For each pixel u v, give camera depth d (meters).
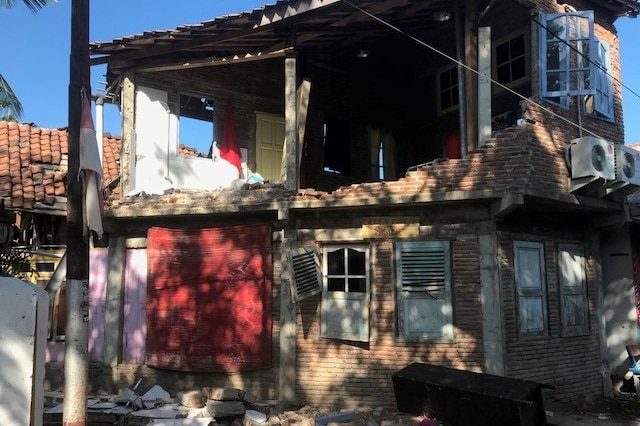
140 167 11.52
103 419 8.66
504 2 10.22
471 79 9.47
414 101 14.41
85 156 6.17
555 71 9.59
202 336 9.98
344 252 9.77
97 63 11.58
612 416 8.77
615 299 11.30
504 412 6.89
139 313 10.53
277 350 9.77
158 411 8.71
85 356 6.09
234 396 8.45
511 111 11.70
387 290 9.37
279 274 9.91
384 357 9.25
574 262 10.44
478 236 9.09
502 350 8.72
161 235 10.36
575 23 9.76
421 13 10.52
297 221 9.85
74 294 6.10
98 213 6.25
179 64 11.15
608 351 10.82
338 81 13.62
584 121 10.07
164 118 11.90
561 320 9.90
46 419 8.40
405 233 9.38
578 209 9.71
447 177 9.08
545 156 9.04
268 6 9.37
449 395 7.46
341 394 9.33
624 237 11.33
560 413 8.81
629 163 9.38
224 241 10.12
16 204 10.72
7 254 9.71
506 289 9.05
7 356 4.92
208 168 12.27
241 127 12.73
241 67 12.88
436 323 9.15
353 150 13.75
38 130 13.84
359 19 10.01
